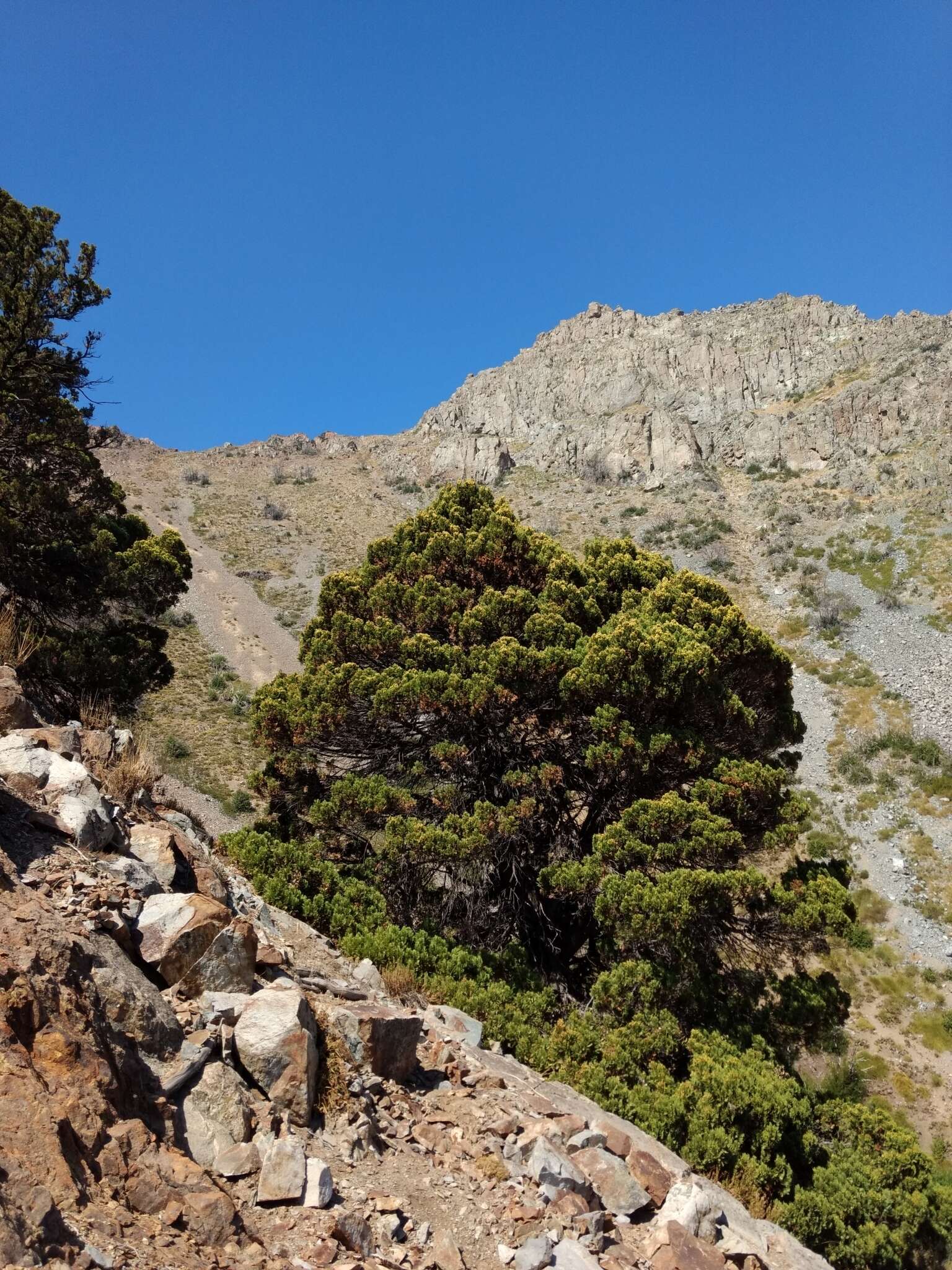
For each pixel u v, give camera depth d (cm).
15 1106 320
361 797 1273
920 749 3431
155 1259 302
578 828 1439
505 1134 537
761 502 6988
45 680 1527
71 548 1723
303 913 948
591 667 1283
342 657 1496
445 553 1599
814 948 1238
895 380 7844
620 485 8262
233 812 2536
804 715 3866
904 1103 1950
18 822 550
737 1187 761
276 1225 372
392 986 795
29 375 1736
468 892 1385
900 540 5481
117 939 490
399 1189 445
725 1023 1102
